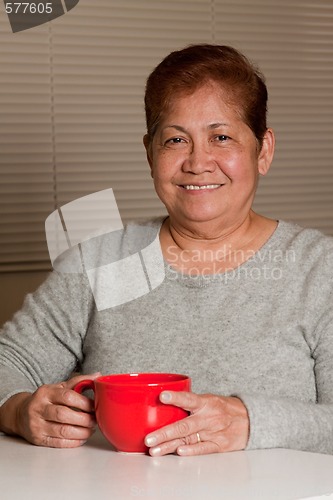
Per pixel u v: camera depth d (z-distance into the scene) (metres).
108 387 1.21
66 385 1.33
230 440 1.25
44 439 1.31
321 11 3.47
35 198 3.02
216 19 3.33
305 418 1.32
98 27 3.12
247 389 1.55
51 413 1.30
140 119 3.17
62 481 1.08
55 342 1.74
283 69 3.43
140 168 3.15
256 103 1.61
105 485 1.06
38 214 3.02
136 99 3.17
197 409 1.23
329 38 3.48
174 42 3.25
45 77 3.05
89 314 1.72
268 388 1.55
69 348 1.74
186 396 1.21
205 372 1.57
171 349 1.61
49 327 1.74
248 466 1.15
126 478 1.09
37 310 1.75
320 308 1.58
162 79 1.59
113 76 3.14
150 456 1.22
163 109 1.60
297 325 1.58
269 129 1.70
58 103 3.07
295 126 3.43
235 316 1.60
